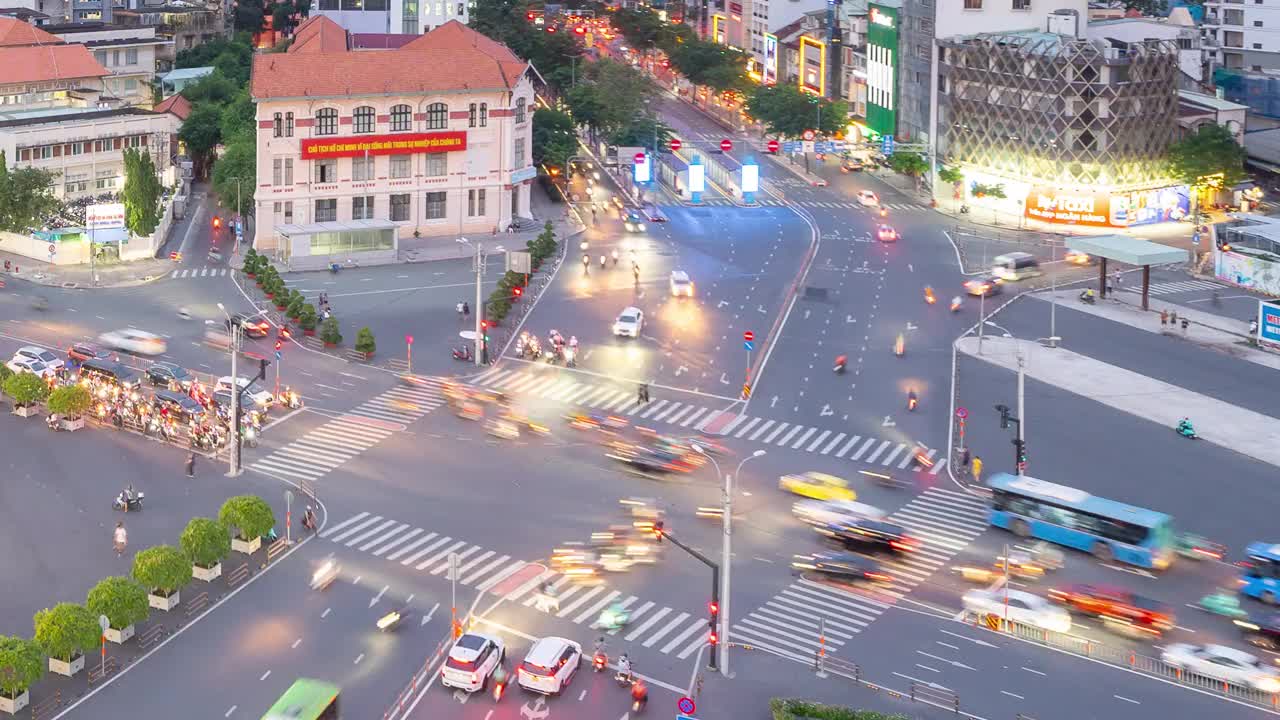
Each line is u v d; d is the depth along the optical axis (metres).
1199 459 131.12
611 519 116.00
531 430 136.00
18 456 128.00
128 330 163.88
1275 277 186.25
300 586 103.88
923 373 155.25
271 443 132.50
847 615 100.69
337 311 175.25
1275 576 103.44
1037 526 112.75
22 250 199.62
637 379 152.38
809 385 151.12
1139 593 103.94
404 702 87.88
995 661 94.44
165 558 98.25
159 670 91.75
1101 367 157.50
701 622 99.25
